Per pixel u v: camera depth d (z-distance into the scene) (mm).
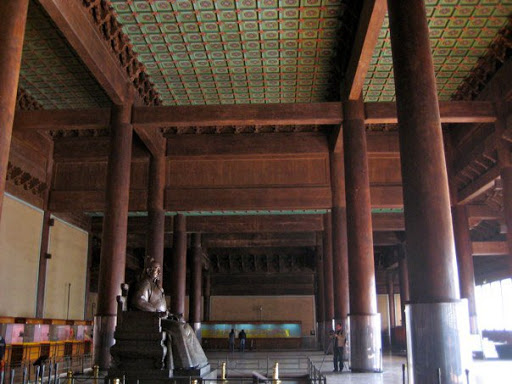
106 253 16531
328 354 26312
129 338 12070
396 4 10031
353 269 16422
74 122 18094
